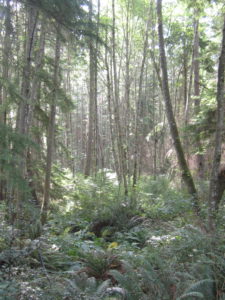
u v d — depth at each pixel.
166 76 7.80
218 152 5.10
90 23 5.98
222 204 7.07
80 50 7.09
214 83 8.48
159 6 7.80
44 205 8.05
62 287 3.70
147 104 18.84
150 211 8.71
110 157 25.28
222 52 5.27
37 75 6.37
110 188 10.34
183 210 7.99
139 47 15.64
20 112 6.23
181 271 3.99
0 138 3.98
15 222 5.19
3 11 5.05
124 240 7.15
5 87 4.82
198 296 3.21
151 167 18.47
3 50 5.02
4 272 3.82
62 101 7.64
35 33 6.64
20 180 4.05
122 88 21.75
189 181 7.82
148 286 3.69
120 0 12.42
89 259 4.83
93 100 14.14
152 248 4.65
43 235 5.67
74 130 29.00
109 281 3.97
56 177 9.97
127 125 12.35
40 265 4.62
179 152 7.84
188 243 4.34
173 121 7.84
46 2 5.16
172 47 15.48
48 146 8.16
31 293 3.32
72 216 8.72
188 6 7.69
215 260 3.95
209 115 7.96
